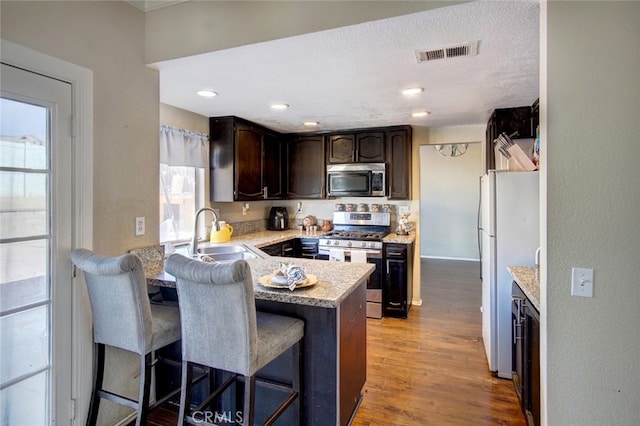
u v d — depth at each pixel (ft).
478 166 25.04
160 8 7.21
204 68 7.63
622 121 4.49
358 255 13.41
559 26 4.69
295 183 15.55
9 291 5.33
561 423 4.82
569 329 4.74
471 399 7.82
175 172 11.37
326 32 5.98
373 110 11.44
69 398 6.06
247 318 4.92
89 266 5.54
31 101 5.48
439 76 8.19
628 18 4.47
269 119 12.83
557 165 4.73
